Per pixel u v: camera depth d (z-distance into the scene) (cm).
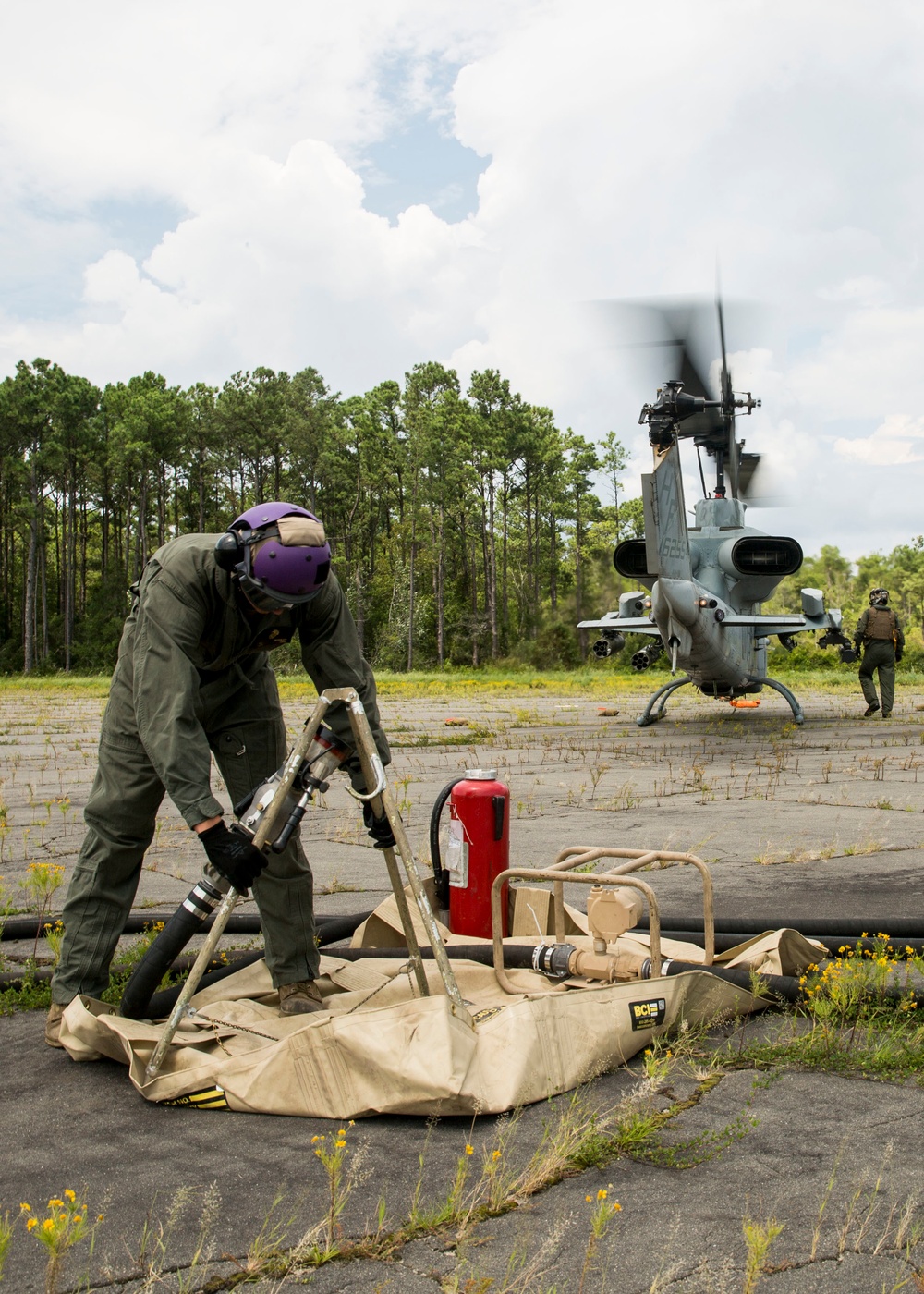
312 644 315
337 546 8281
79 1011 300
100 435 8006
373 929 397
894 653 1814
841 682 3662
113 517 9412
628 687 3628
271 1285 183
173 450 7850
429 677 4800
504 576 8625
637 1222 203
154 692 288
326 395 7819
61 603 8800
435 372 8694
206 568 297
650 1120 248
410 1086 247
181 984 348
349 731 313
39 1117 262
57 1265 178
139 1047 283
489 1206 209
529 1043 262
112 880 325
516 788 935
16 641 7881
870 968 345
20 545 9269
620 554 1642
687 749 1316
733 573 1602
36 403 7444
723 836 680
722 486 1722
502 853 395
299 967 328
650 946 358
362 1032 257
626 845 648
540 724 1789
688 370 1622
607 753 1261
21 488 8094
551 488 8612
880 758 1178
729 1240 196
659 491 1392
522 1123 247
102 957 324
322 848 670
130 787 316
